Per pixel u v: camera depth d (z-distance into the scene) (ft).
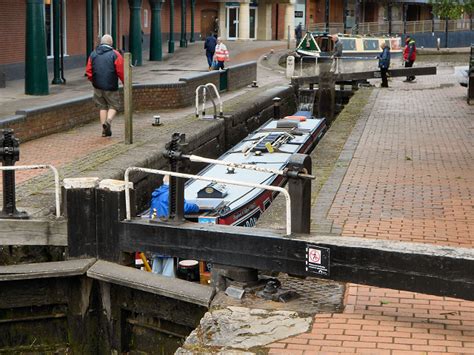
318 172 44.60
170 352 30.30
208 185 44.34
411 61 124.88
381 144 54.24
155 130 59.62
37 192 37.81
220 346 23.22
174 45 168.14
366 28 229.86
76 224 30.91
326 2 214.69
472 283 23.77
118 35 139.85
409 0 253.44
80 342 31.42
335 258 25.64
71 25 119.65
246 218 42.50
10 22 99.96
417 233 32.76
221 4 198.59
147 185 47.73
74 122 60.59
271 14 208.74
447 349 22.49
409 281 24.61
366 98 87.10
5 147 31.30
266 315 25.25
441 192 40.04
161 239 29.40
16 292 30.89
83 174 42.27
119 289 30.76
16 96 82.17
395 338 23.24
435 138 57.11
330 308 25.70
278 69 136.36
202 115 66.90
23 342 31.68
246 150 56.18
